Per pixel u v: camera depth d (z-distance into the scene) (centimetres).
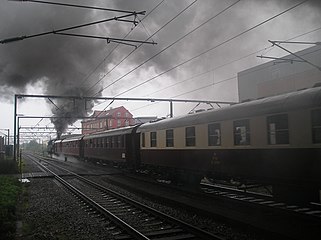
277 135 1061
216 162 1355
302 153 973
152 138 1962
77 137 4334
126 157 2417
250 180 1212
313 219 916
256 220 934
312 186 962
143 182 1973
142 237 811
